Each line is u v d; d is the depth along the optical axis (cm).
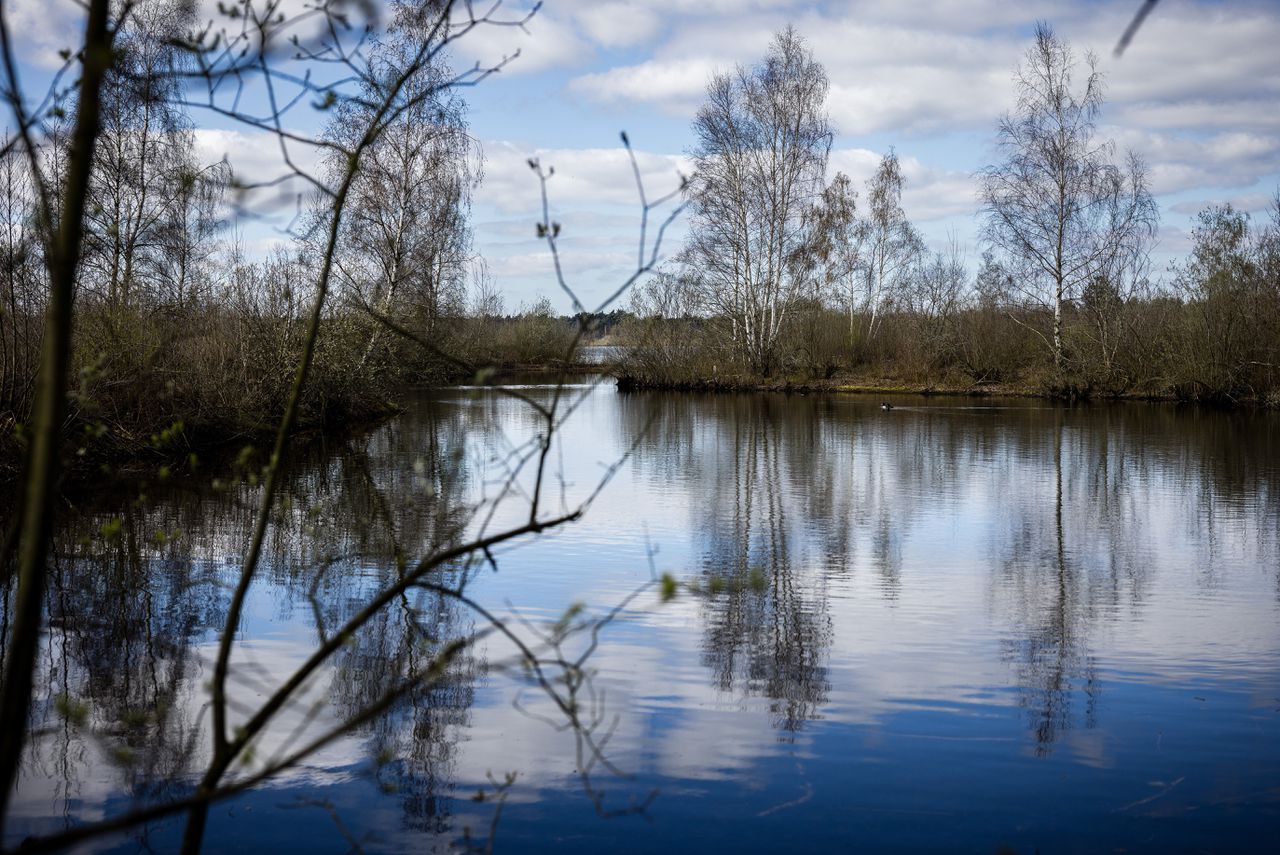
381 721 558
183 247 2056
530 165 242
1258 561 983
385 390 2541
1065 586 881
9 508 1076
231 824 443
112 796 467
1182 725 563
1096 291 3306
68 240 168
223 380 1673
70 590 813
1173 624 764
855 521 1190
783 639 719
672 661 666
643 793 473
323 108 234
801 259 3669
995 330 3812
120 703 573
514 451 271
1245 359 3109
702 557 990
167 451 1416
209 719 554
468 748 523
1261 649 702
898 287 4447
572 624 742
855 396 3603
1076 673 649
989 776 497
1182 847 431
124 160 1950
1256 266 3141
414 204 2266
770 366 3953
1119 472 1622
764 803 465
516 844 425
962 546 1052
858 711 579
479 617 766
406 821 445
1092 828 446
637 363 3878
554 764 505
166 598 795
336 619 745
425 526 1109
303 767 500
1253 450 1916
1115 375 3369
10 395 1164
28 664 160
